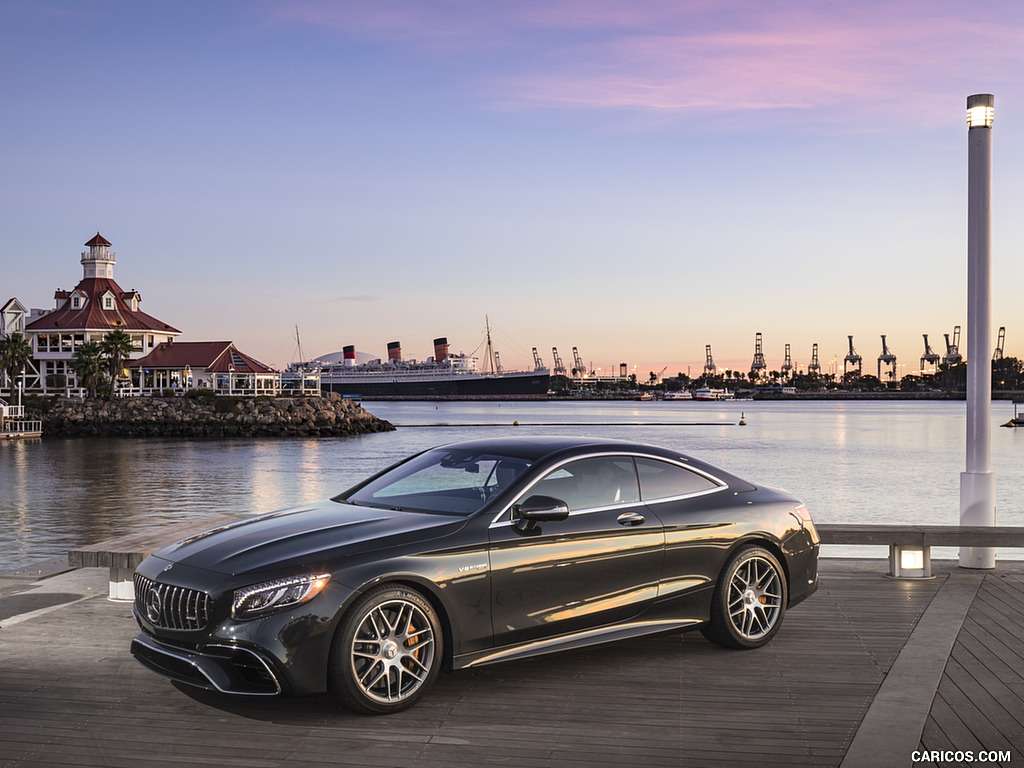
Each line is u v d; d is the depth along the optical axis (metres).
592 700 4.73
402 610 4.62
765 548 5.88
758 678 5.11
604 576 5.24
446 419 126.44
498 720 4.44
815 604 6.82
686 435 82.81
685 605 5.56
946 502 30.27
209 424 78.62
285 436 78.19
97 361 81.00
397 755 3.99
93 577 8.00
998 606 6.73
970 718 4.44
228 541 4.91
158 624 4.64
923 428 100.31
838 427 103.44
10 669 5.24
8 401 80.19
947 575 7.85
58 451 58.28
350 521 5.05
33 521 25.86
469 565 4.79
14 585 7.70
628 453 5.68
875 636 5.96
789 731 4.27
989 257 7.93
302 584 4.39
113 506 29.58
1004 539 7.58
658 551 5.43
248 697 4.78
